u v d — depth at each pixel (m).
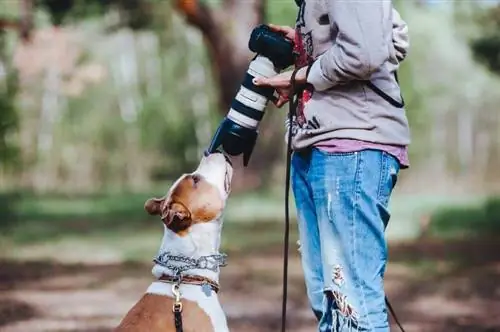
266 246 17.48
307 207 4.61
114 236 20.08
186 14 23.80
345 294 4.26
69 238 19.58
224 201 4.77
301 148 4.43
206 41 24.78
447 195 39.38
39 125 43.81
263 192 32.72
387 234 19.08
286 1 24.33
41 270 13.73
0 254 16.12
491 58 18.34
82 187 45.44
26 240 19.02
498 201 23.84
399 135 4.32
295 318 9.38
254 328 8.86
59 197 36.50
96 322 9.22
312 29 4.35
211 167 4.77
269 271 13.56
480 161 52.72
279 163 37.47
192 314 4.57
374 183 4.25
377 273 4.28
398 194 41.81
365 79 4.15
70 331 8.71
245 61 24.08
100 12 22.47
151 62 45.56
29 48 25.67
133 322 4.57
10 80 22.94
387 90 4.29
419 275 12.66
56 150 46.72
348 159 4.25
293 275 13.09
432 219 21.36
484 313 9.57
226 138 4.68
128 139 47.50
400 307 10.03
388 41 4.07
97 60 41.62
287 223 4.64
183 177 4.79
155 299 4.62
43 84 40.41
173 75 45.22
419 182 49.22
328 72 4.15
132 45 45.78
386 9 4.10
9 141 23.59
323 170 4.31
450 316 9.39
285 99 4.56
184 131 45.47
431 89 48.97
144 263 14.70
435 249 15.98
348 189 4.24
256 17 24.12
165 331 4.53
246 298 10.85
